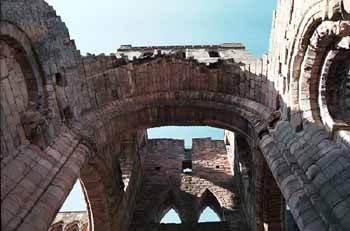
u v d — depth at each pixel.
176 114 18.91
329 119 12.15
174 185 27.80
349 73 13.67
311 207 10.27
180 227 23.38
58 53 14.38
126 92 18.47
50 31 13.99
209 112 18.80
